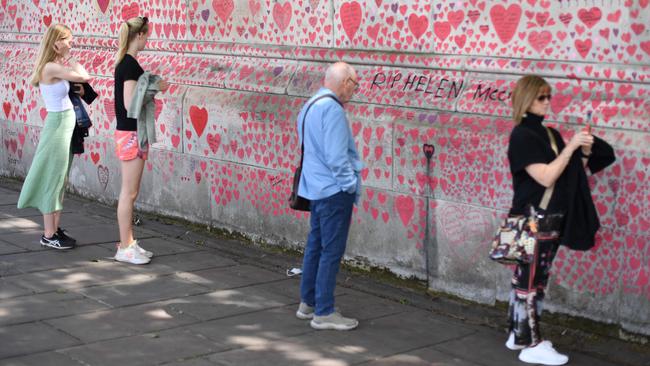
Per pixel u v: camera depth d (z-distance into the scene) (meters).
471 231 5.96
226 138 7.80
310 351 5.23
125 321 5.70
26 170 10.66
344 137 5.35
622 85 5.26
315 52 7.11
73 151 7.59
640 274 5.13
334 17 6.92
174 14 8.50
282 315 5.92
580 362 5.12
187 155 8.27
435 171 6.13
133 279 6.71
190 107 8.12
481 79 6.01
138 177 7.07
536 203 4.90
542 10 5.56
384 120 6.43
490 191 5.80
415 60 6.37
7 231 8.13
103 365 4.90
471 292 6.04
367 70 6.71
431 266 6.28
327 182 5.44
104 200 9.48
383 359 5.13
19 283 6.51
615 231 5.23
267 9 7.52
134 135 6.95
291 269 6.97
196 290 6.46
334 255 5.56
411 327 5.72
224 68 7.97
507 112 5.77
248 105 7.55
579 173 4.85
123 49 6.83
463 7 6.02
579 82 5.45
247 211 7.73
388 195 6.48
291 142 7.19
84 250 7.53
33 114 10.35
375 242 6.66
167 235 8.16
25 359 4.96
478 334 5.59
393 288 6.46
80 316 5.78
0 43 11.14
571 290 5.49
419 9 6.30
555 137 5.02
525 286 5.05
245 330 5.59
